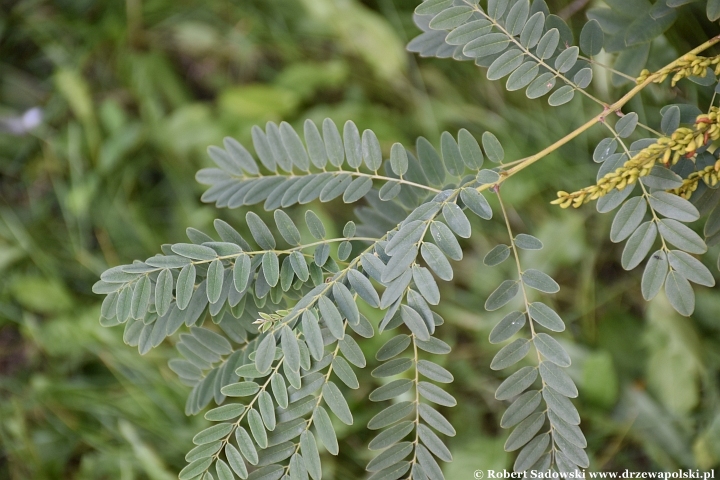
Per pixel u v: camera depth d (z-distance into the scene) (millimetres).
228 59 1891
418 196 1221
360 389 1493
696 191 1146
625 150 1136
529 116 1635
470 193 1125
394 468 1151
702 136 1100
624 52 1215
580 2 1348
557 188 1587
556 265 1573
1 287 1695
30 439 1583
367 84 1816
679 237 1114
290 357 1110
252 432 1128
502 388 1141
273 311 1176
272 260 1132
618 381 1477
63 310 1667
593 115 1542
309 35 1849
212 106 1861
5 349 1716
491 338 1142
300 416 1137
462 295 1636
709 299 1429
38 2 1875
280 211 1147
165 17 1877
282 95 1767
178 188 1754
